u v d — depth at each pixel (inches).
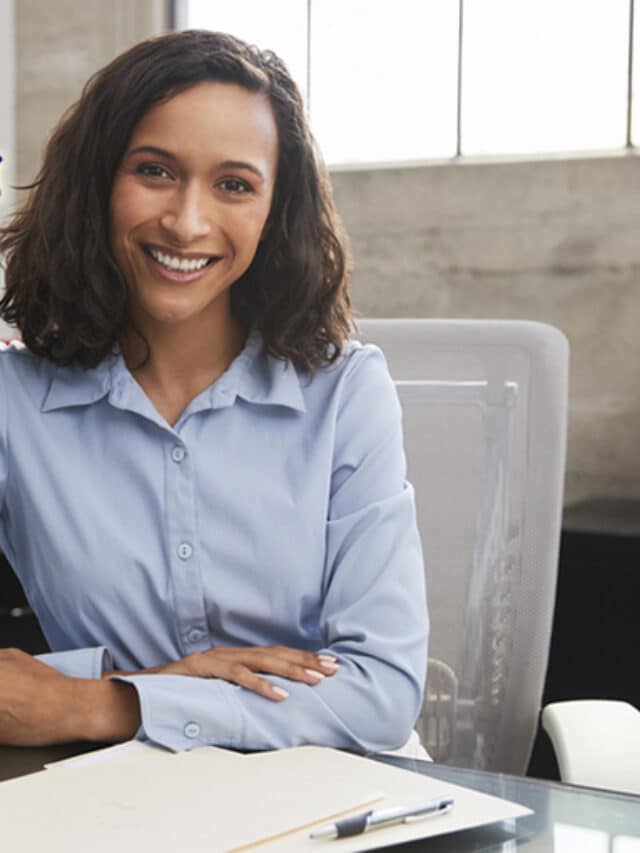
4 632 129.3
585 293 150.7
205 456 51.6
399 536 52.7
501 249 153.9
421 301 158.2
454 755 63.8
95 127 50.0
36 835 33.9
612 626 123.1
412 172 157.1
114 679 44.9
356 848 33.7
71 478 51.4
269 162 50.5
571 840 35.7
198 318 52.2
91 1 159.9
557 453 63.0
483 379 64.4
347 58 160.7
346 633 50.0
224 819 35.2
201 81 48.6
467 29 155.0
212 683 45.5
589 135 151.3
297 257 53.1
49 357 53.1
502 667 63.2
